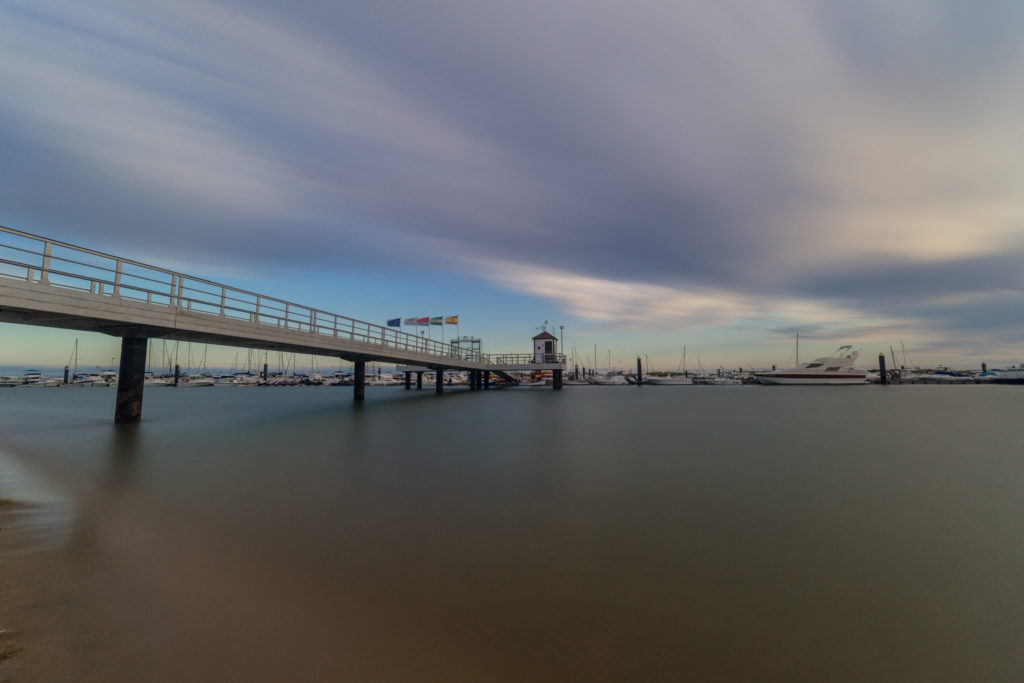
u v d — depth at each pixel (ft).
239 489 28.09
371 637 12.03
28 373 308.60
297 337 70.44
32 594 13.94
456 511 24.04
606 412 92.63
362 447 45.06
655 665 11.04
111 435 51.57
